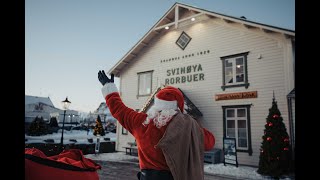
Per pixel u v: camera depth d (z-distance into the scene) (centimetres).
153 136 171
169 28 1585
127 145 1670
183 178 163
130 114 181
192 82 1430
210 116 1330
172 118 178
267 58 1173
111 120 4456
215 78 1342
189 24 1491
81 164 167
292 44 1122
